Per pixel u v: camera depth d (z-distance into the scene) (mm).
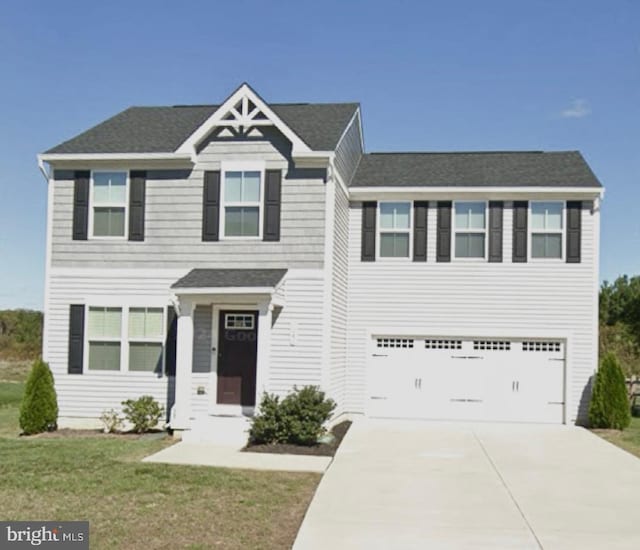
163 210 18766
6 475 12031
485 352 21141
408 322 21312
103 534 8977
